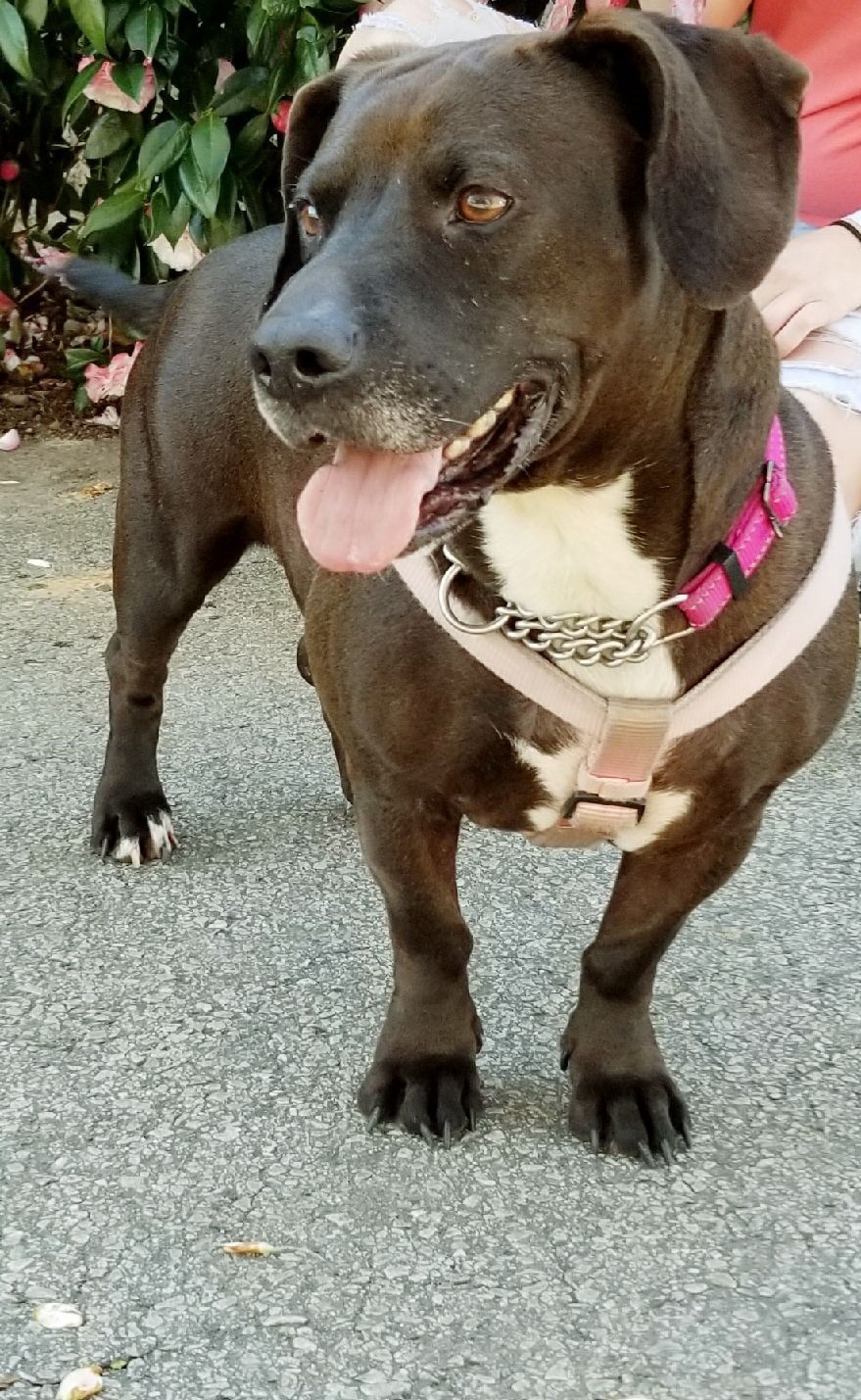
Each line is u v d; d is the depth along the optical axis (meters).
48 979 1.01
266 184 1.92
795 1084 0.91
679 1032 0.96
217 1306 0.74
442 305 0.67
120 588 1.17
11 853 1.18
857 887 1.14
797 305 1.01
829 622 0.80
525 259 0.68
